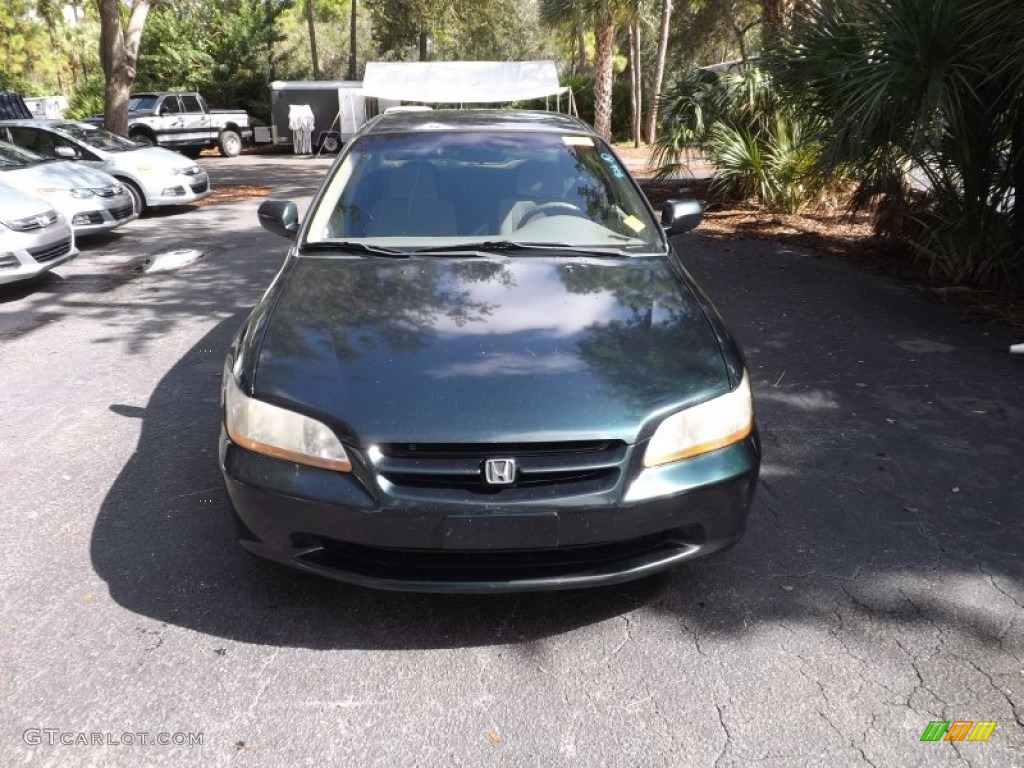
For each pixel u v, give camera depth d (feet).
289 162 75.00
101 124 71.10
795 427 14.46
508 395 8.50
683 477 8.54
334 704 7.99
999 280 23.38
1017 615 9.44
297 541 8.54
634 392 8.68
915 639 9.03
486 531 8.11
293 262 11.69
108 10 46.32
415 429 8.18
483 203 12.91
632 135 96.53
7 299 23.20
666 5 75.51
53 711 7.82
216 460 13.05
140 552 10.46
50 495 11.94
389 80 62.54
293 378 8.79
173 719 7.76
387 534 8.18
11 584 9.78
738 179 37.76
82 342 19.25
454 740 7.59
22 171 29.86
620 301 10.48
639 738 7.64
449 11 99.09
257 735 7.59
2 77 122.62
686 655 8.75
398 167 13.46
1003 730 7.78
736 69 38.22
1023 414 14.94
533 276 11.05
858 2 22.91
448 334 9.51
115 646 8.72
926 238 25.16
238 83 100.89
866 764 7.38
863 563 10.44
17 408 15.26
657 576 10.12
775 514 11.61
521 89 63.05
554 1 72.33
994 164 22.85
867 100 20.88
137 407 15.26
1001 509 11.76
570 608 9.49
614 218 12.92
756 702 8.10
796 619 9.34
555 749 7.50
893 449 13.61
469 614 9.34
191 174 39.99
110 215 31.42
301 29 147.23
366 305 10.19
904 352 18.22
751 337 19.33
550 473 8.21
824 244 29.71
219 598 9.55
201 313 21.66
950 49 20.20
